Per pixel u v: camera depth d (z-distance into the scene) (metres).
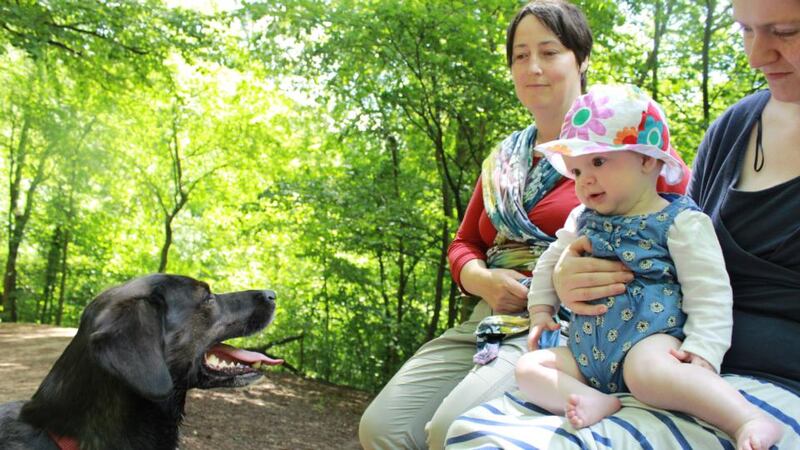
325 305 17.58
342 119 13.56
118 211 26.52
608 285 2.27
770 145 2.41
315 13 11.45
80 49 13.96
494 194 3.27
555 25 3.28
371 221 14.02
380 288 17.42
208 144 22.47
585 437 1.99
